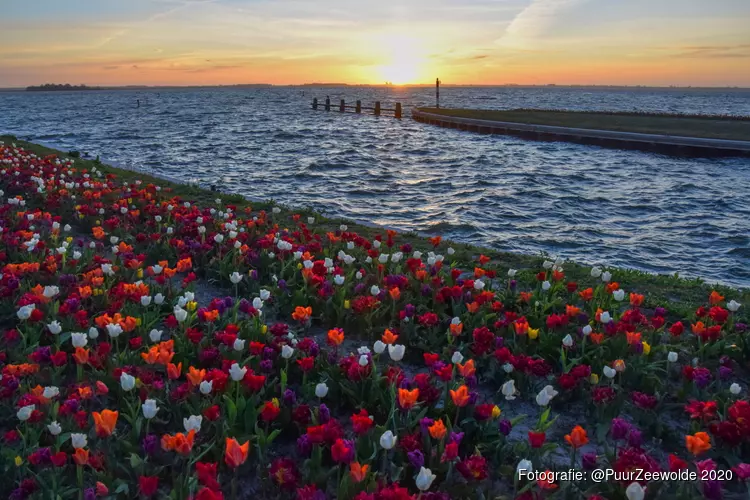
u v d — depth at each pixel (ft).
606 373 17.25
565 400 18.22
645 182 95.66
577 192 86.43
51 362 17.87
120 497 12.97
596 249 55.77
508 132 172.04
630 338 18.99
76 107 446.19
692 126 161.27
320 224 45.88
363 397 16.92
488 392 18.93
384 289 24.18
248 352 19.57
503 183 93.45
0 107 449.89
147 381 16.24
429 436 14.29
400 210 71.51
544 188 89.35
